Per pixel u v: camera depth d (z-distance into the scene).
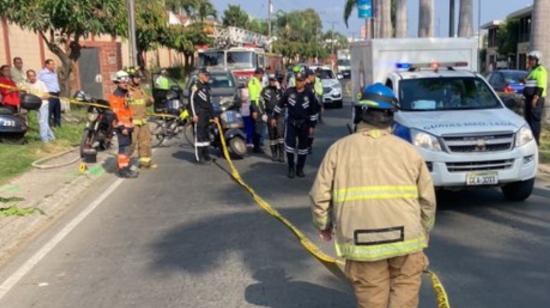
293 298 5.15
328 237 3.73
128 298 5.29
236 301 5.13
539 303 4.90
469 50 12.70
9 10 16.70
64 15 17.38
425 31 26.17
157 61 44.47
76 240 7.12
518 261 5.93
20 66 15.98
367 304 3.51
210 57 27.20
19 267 6.19
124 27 20.62
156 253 6.53
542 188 9.13
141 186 10.25
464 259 6.02
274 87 12.97
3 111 13.88
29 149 13.31
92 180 10.80
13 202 8.80
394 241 3.33
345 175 3.41
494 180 7.58
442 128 7.66
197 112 12.27
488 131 7.59
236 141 12.72
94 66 26.72
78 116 19.47
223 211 8.31
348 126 17.28
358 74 14.58
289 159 10.62
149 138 11.91
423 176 3.43
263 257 6.27
